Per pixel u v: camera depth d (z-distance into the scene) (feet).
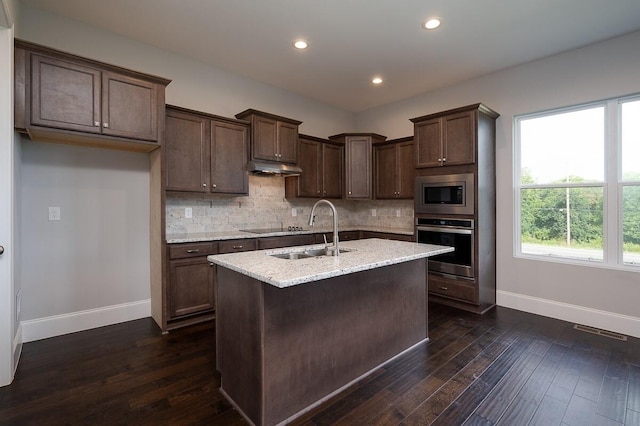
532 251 11.93
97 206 10.11
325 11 8.95
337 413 6.09
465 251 11.82
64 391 6.68
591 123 10.69
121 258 10.57
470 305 11.82
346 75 13.39
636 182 9.78
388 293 8.03
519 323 10.60
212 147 11.58
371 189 16.31
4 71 6.88
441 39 10.37
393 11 8.89
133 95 9.23
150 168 10.99
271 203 14.89
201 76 12.35
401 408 6.22
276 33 10.14
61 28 9.36
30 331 9.00
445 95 14.56
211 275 10.80
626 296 9.84
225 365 6.67
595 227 10.60
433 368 7.71
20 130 7.61
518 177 12.26
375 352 7.68
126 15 9.25
